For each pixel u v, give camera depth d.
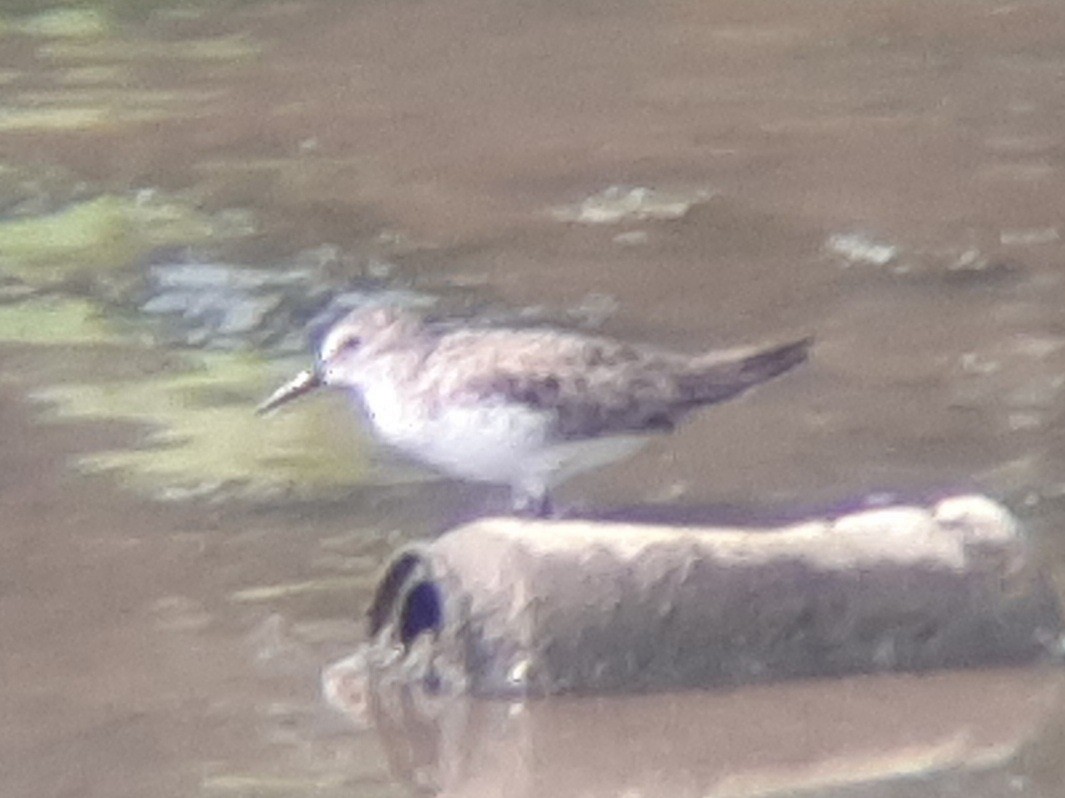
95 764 8.00
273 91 18.27
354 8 20.94
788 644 8.66
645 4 20.84
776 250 14.26
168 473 10.87
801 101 17.72
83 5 21.22
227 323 13.19
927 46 19.14
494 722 8.37
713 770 8.03
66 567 9.77
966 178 15.66
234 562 9.80
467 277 13.85
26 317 13.35
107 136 17.12
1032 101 17.55
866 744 8.22
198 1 21.27
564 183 15.77
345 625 9.13
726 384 9.05
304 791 7.82
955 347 12.48
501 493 10.52
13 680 8.67
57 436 11.40
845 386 11.89
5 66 19.25
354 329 9.45
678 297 13.40
